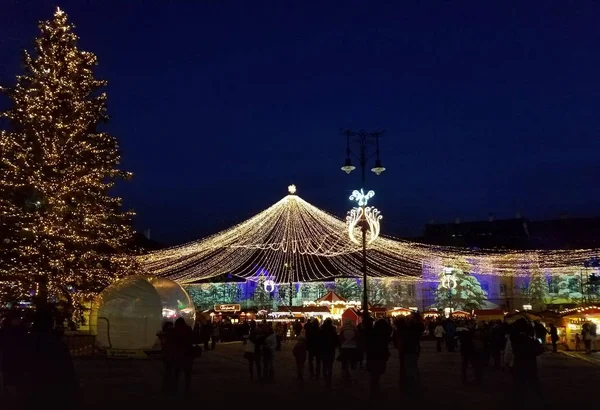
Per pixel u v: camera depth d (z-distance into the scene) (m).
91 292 31.95
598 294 75.75
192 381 18.70
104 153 33.97
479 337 18.27
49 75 33.50
